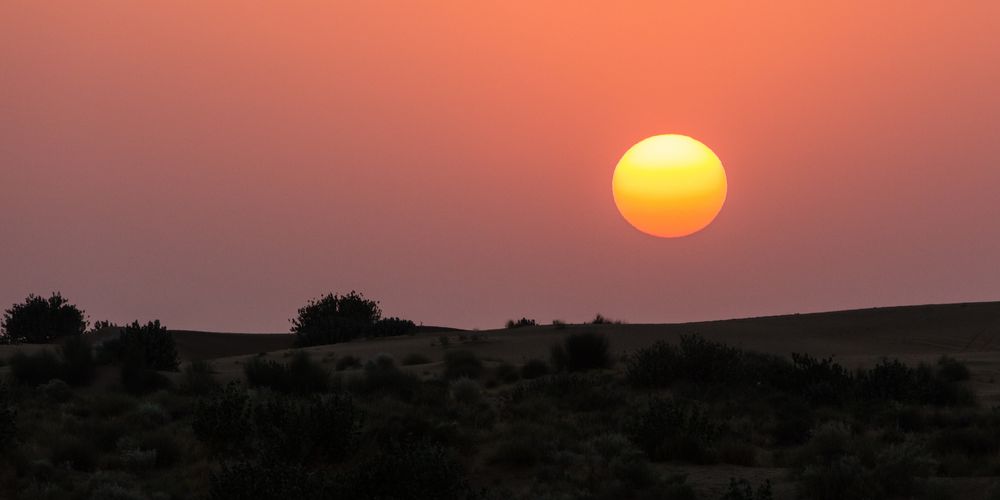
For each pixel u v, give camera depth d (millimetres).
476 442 86188
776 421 98312
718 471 75562
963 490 63375
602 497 65875
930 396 113812
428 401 114125
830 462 71500
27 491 70312
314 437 78938
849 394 113688
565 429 92500
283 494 62000
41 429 91188
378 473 62375
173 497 70625
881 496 62562
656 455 80375
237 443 87812
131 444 86062
